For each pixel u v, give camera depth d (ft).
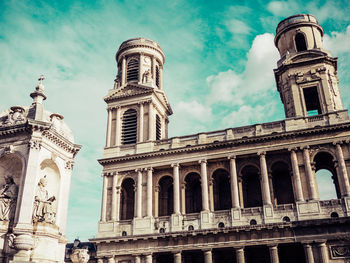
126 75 232.12
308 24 205.87
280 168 184.55
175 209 180.65
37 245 93.30
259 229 159.33
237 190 174.50
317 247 151.23
